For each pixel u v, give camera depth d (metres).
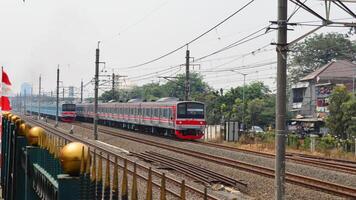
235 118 54.06
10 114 9.43
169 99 42.09
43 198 5.55
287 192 14.64
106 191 5.52
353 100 36.25
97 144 32.91
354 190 14.52
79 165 4.18
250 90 62.56
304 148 31.34
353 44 76.25
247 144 35.06
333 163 21.83
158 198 12.69
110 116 57.50
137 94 104.12
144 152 26.95
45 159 5.88
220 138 39.25
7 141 9.51
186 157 24.25
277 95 9.73
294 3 9.84
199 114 37.56
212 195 13.60
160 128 43.47
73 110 69.94
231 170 19.47
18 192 7.55
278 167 9.66
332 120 37.03
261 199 14.18
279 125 9.66
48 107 81.31
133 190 4.56
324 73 58.88
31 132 6.58
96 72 38.94
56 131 45.97
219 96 62.09
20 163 7.53
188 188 14.45
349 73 59.44
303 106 59.97
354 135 34.53
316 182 16.38
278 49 9.72
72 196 4.14
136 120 47.38
